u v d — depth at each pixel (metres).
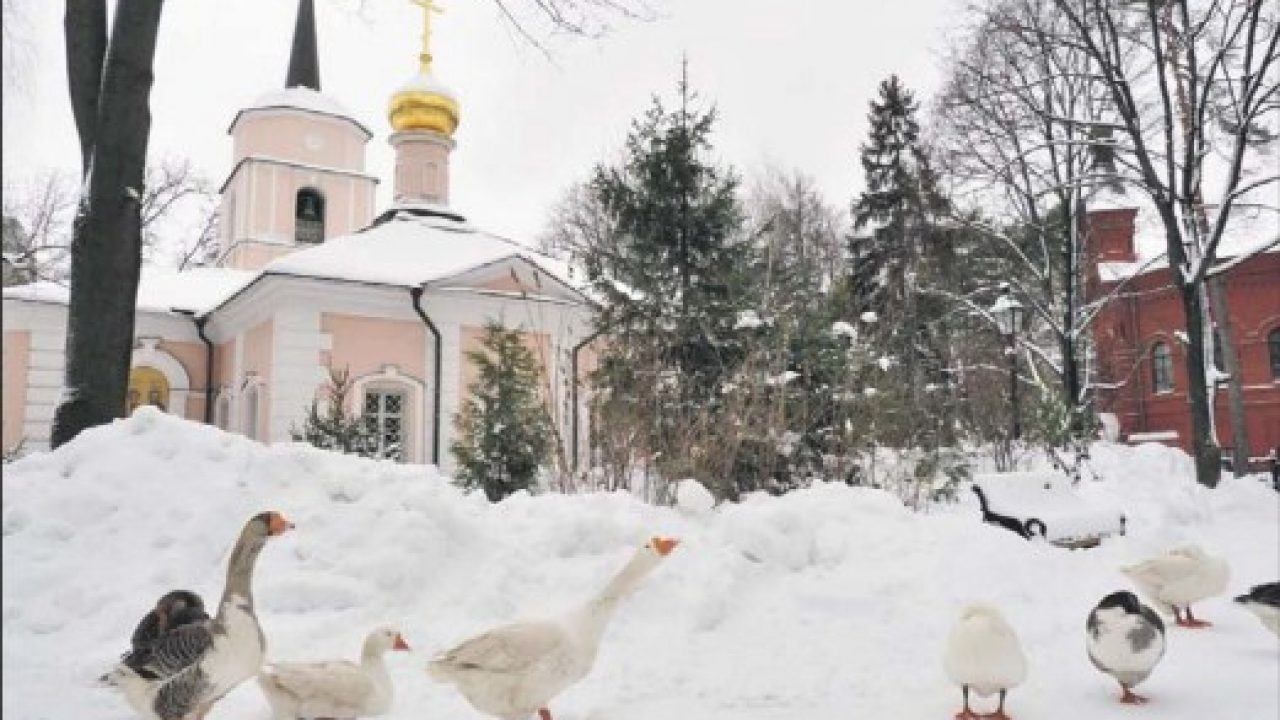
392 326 20.95
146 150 9.84
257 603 6.12
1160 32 21.62
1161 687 5.47
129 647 5.43
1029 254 33.16
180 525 6.77
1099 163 25.92
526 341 20.66
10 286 22.91
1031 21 23.14
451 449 12.60
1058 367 32.19
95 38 10.52
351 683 4.25
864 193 40.06
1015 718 4.94
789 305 14.10
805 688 5.48
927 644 6.42
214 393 25.41
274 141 30.83
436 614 6.34
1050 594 7.66
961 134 25.55
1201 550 7.04
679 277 14.80
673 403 12.22
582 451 12.27
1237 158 20.09
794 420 12.62
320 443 15.17
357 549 6.70
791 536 7.82
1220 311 25.72
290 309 19.95
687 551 7.48
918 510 13.69
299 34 34.22
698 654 6.06
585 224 39.97
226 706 4.76
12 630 5.55
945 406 19.72
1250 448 34.88
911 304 26.19
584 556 7.32
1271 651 6.31
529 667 4.34
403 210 26.52
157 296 25.84
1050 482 11.06
